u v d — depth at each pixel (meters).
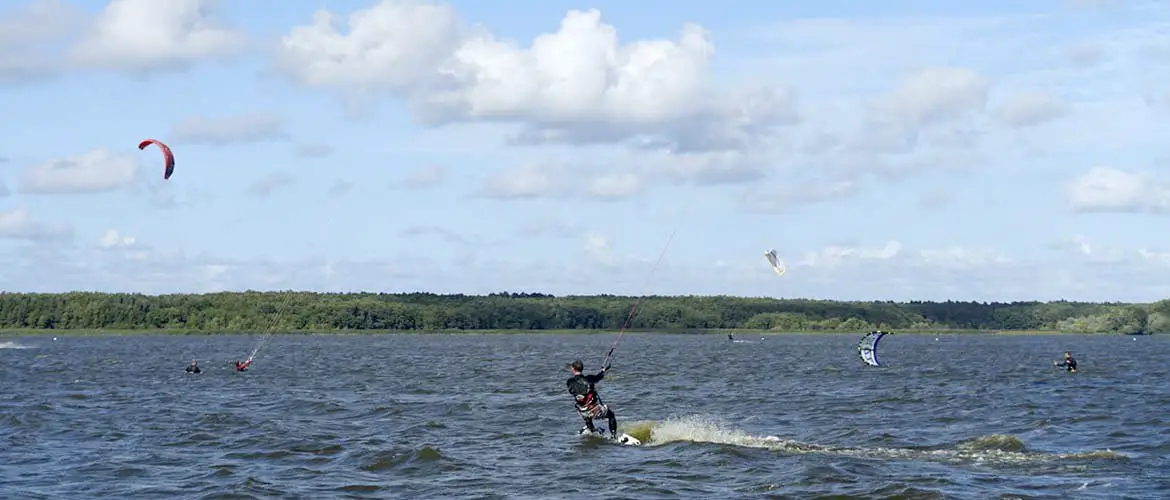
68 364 86.88
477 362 93.06
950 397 43.94
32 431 30.75
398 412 36.94
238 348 147.62
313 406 39.62
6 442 28.20
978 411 36.91
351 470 23.34
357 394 47.91
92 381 60.09
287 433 29.72
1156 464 23.42
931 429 31.17
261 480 21.89
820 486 20.70
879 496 19.70
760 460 24.14
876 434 29.70
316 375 68.00
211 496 20.23
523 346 165.38
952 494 19.78
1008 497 19.53
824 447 26.14
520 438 29.06
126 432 30.48
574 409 38.38
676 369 75.25
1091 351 131.62
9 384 56.69
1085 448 26.41
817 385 54.22
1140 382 55.88
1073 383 54.97
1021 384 54.25
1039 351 133.88
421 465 23.84
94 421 33.59
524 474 22.72
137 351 130.25
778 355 112.25
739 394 47.06
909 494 19.77
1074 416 34.22
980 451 25.42
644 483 21.48
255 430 30.73
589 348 150.25
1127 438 28.28
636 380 59.72
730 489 20.72
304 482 21.80
